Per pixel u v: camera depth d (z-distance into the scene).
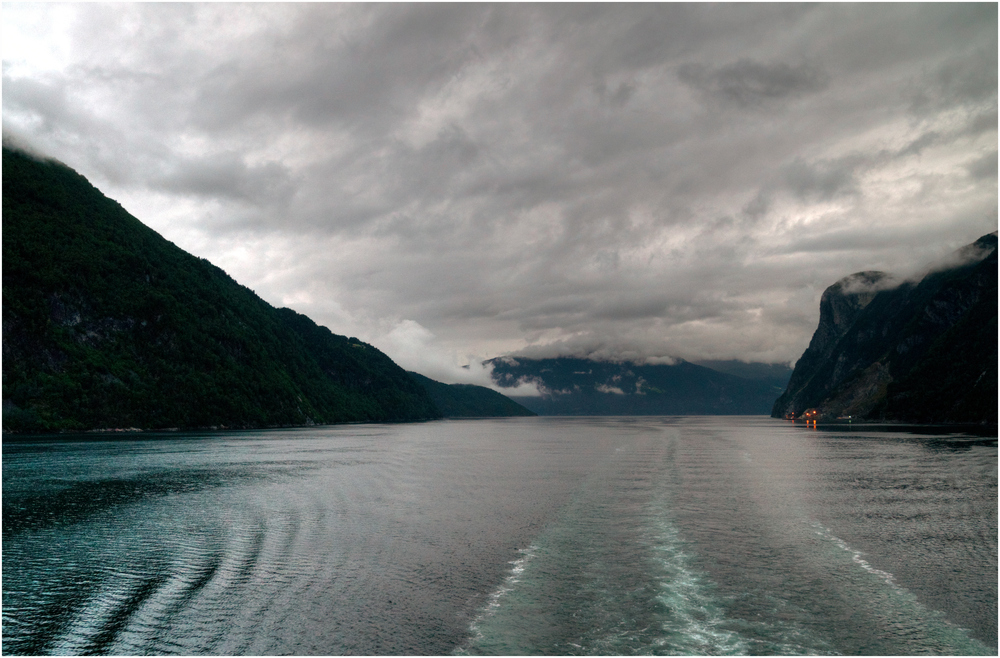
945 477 52.38
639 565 24.03
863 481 49.66
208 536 29.61
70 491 44.75
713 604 19.48
